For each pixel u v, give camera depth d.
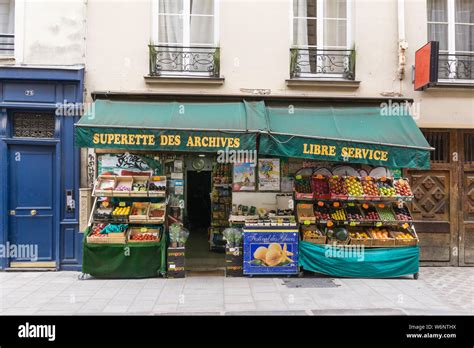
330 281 6.63
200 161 8.78
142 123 6.30
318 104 7.41
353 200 7.12
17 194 7.27
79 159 7.26
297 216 7.00
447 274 7.21
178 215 7.35
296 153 6.28
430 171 7.84
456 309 5.41
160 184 7.03
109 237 6.61
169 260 6.77
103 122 6.27
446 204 7.84
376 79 7.65
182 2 7.72
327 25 7.93
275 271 6.77
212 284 6.43
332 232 6.93
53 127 7.37
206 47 7.57
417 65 7.41
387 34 7.70
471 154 7.89
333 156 6.32
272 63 7.54
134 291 6.07
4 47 7.59
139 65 7.40
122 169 7.25
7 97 7.15
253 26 7.54
